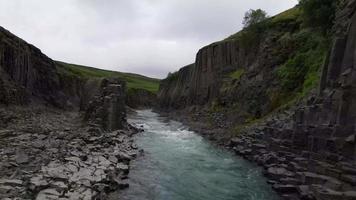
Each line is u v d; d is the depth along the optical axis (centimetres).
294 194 1812
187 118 7469
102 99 4278
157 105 15250
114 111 4312
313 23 4109
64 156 2309
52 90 7856
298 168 2069
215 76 7844
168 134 4706
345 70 2111
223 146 3622
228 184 2108
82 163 2183
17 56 5712
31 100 6200
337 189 1589
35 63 7094
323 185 1688
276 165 2377
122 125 4578
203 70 8669
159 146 3581
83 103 5856
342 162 1744
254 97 4659
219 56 7931
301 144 2338
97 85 5641
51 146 2603
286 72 4069
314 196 1606
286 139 2597
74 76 10112
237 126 4425
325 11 3741
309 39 4147
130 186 1973
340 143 1842
